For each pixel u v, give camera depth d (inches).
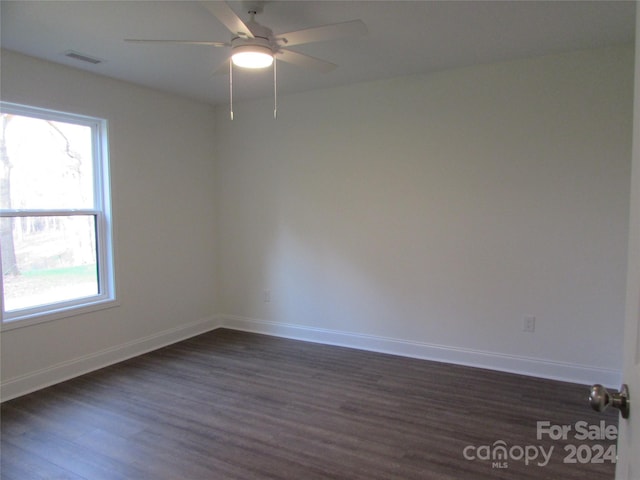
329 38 92.7
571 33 112.0
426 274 151.4
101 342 147.8
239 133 185.3
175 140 172.6
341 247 166.6
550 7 97.3
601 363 128.0
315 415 112.4
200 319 187.6
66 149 139.5
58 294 138.3
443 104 144.0
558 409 114.3
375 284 160.9
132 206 156.7
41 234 133.4
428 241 150.1
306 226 173.2
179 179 175.2
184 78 148.5
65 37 112.3
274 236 180.9
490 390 126.3
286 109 173.3
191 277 182.4
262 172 181.2
